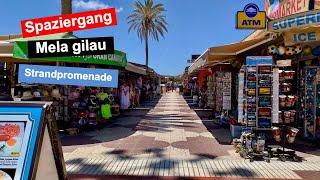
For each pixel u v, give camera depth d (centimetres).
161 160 838
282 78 880
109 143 1048
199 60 1445
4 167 334
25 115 353
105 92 1570
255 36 1312
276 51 1010
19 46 998
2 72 1308
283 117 859
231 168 770
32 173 330
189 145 1023
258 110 860
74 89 1317
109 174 716
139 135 1202
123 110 2036
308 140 1091
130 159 845
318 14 825
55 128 373
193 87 3781
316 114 1069
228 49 1086
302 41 881
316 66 1080
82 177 694
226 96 1419
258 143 855
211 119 1706
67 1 1427
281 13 1221
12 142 343
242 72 920
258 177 703
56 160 371
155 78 4106
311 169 766
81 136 1175
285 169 764
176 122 1584
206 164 802
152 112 2097
